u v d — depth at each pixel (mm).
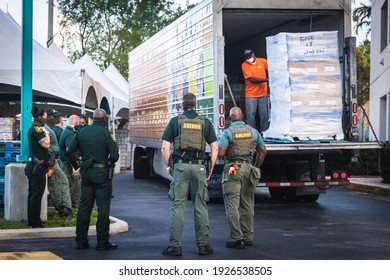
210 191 14625
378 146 13547
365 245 9461
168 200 15828
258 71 14031
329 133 13031
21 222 10938
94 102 21250
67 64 15578
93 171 9047
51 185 11633
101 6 39156
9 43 14992
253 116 14117
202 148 8719
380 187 18562
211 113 13719
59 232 10289
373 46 29031
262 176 14359
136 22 40188
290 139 12930
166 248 8961
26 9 11266
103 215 9055
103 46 43750
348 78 13719
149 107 19781
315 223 11836
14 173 11109
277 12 13602
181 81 15930
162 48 17969
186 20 15477
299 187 14859
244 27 15359
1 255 8602
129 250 9039
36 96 20531
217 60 13320
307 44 12914
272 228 11188
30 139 10484
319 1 13547
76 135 9227
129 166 29891
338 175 14516
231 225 9180
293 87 12836
